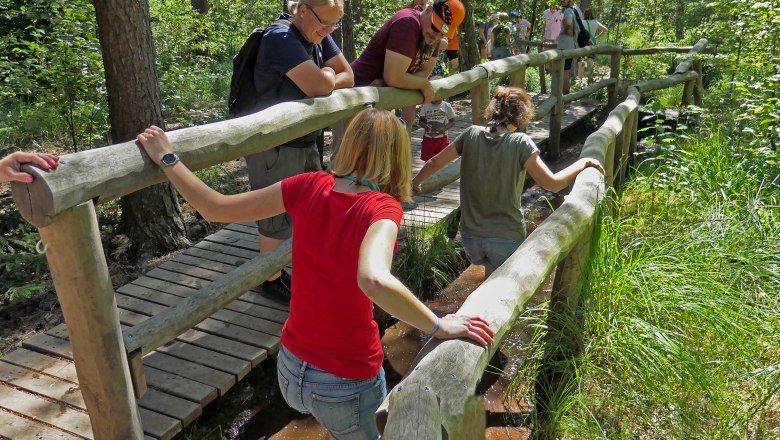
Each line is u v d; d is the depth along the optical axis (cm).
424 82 454
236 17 1680
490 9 1297
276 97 363
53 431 304
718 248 428
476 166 378
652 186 583
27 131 765
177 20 1286
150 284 452
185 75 1055
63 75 661
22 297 491
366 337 204
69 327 232
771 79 564
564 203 337
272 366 407
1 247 542
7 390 335
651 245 434
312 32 359
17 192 203
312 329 202
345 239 188
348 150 196
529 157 365
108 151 219
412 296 170
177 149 248
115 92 540
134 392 272
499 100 376
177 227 576
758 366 342
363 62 447
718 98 932
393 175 199
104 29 527
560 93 873
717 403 315
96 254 222
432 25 423
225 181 694
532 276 250
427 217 561
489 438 328
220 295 324
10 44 818
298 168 378
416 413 145
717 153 593
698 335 360
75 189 205
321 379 204
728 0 721
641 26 1803
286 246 380
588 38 1146
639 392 326
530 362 360
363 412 211
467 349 180
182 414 322
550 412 323
